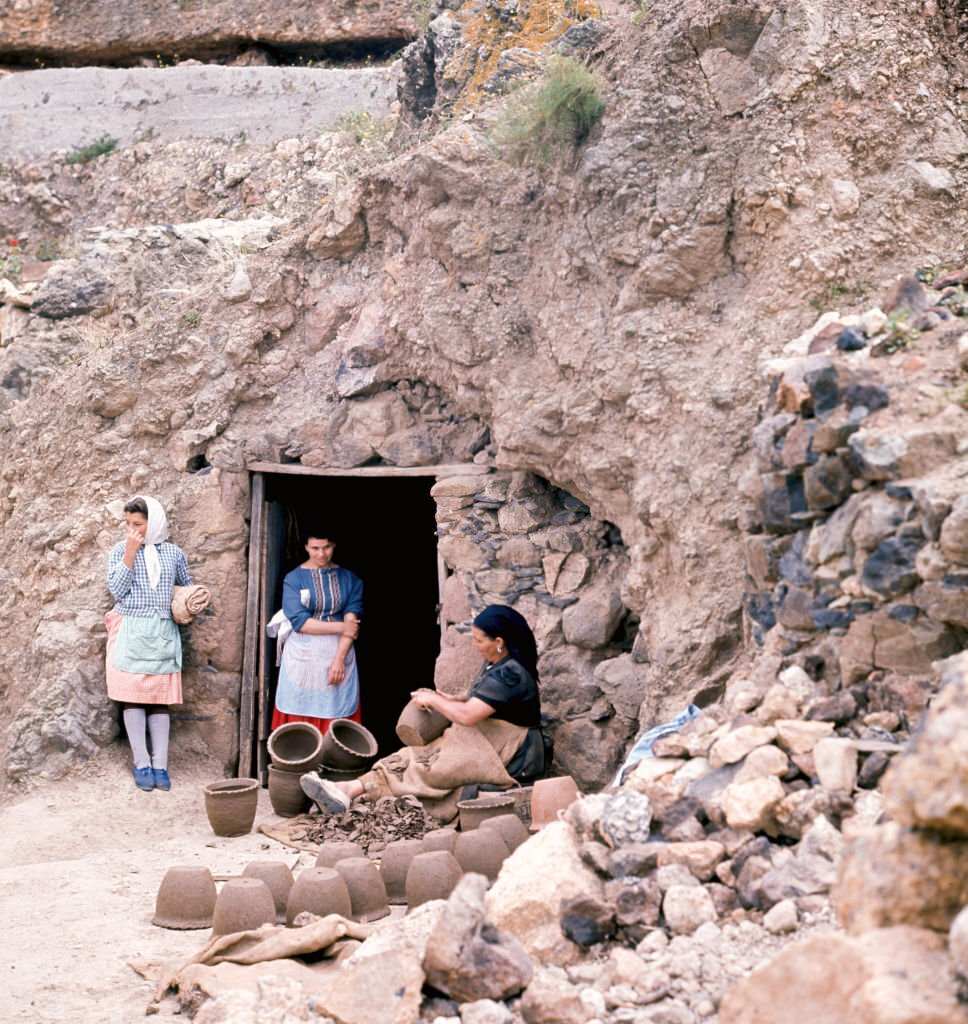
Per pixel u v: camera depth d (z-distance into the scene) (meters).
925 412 4.74
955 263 6.39
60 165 13.83
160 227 9.86
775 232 6.58
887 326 5.33
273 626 8.26
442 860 5.23
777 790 4.20
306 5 14.30
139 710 7.95
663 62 6.96
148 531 8.07
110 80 13.91
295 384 8.42
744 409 6.30
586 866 4.25
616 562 7.39
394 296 7.98
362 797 7.09
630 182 6.95
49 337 9.65
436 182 7.72
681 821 4.35
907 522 4.53
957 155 6.58
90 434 8.75
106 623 8.12
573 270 7.18
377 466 8.12
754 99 6.75
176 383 8.55
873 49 6.70
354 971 3.81
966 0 6.92
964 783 2.91
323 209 8.36
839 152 6.62
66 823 7.33
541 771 6.96
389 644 11.10
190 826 7.36
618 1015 3.54
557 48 7.70
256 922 4.91
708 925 3.90
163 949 5.07
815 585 4.94
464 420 7.93
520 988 3.75
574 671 7.31
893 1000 2.76
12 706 8.55
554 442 7.13
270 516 8.60
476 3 9.78
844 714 4.59
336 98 13.10
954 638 4.47
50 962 4.93
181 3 14.62
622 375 6.79
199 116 13.55
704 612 6.24
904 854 3.07
